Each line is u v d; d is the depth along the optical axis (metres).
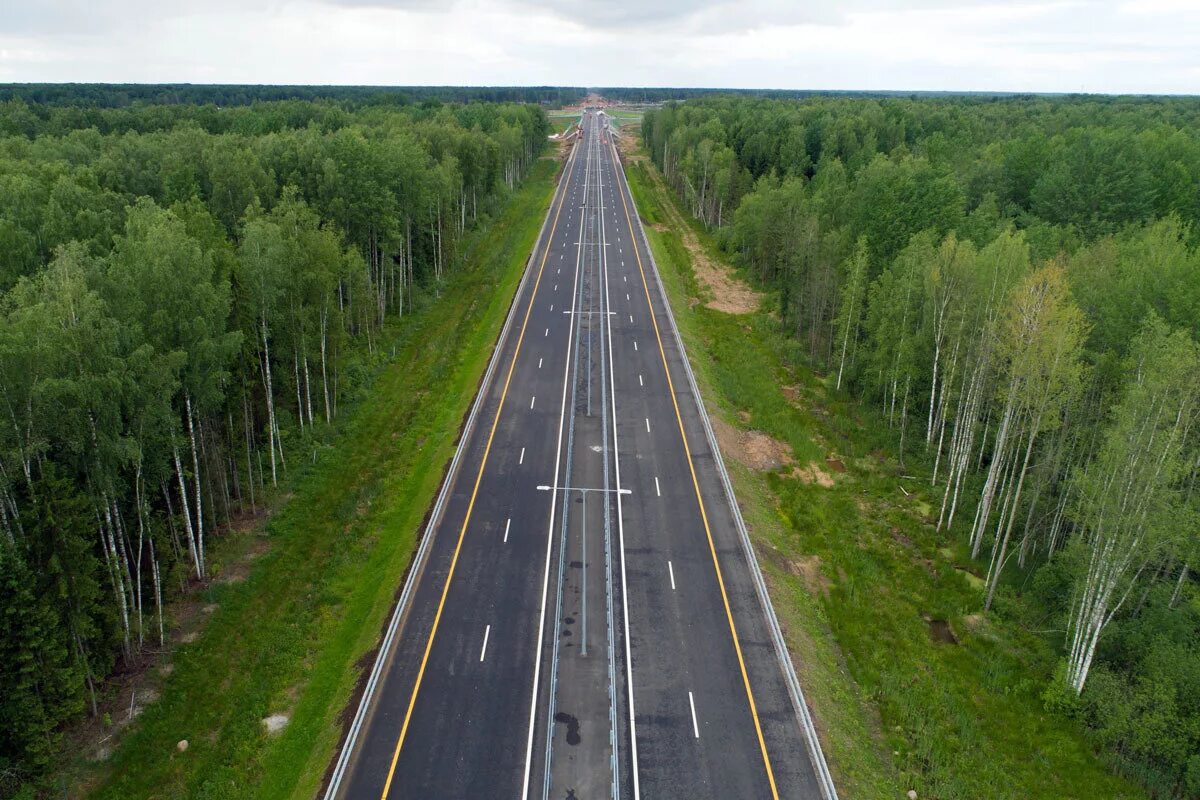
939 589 42.38
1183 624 33.66
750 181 118.00
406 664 33.25
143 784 28.80
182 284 36.47
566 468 49.28
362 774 28.00
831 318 72.12
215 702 32.62
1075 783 30.22
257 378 50.12
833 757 29.69
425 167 86.44
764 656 34.50
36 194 54.22
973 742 31.95
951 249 53.16
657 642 34.94
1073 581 39.25
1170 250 53.81
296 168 74.25
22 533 29.67
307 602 38.69
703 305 86.81
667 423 55.94
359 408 59.53
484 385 60.22
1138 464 32.94
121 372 31.69
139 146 79.69
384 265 76.06
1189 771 29.78
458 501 45.31
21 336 28.94
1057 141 102.38
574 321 76.19
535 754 29.00
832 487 51.94
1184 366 32.56
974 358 49.41
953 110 163.62
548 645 34.47
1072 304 40.56
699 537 42.84
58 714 29.14
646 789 27.70
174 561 38.03
